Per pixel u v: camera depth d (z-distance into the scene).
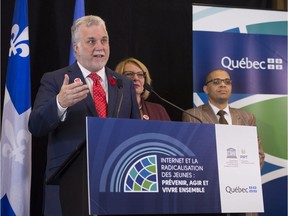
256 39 4.84
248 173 2.57
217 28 4.76
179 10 5.14
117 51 4.95
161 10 5.09
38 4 4.81
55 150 3.02
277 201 4.74
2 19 4.70
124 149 2.29
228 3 5.32
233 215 2.54
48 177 2.73
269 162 4.77
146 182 2.31
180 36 5.11
